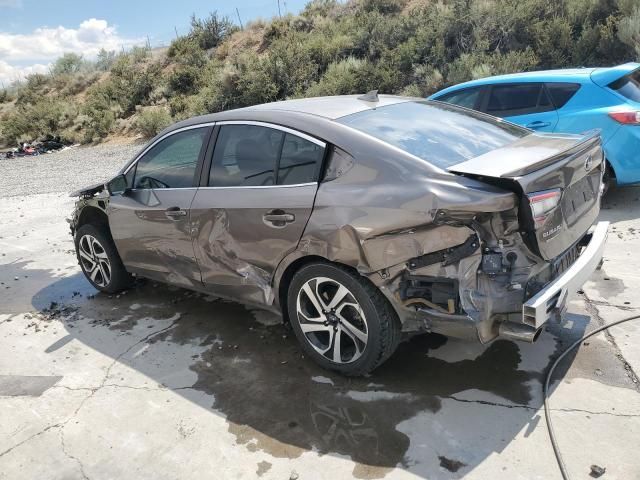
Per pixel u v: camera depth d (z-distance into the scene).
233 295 3.92
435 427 2.90
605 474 2.47
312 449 2.84
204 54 26.44
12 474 2.88
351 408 3.14
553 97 6.36
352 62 17.69
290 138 3.48
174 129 4.27
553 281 2.86
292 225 3.29
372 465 2.68
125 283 5.14
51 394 3.59
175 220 4.05
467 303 2.79
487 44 15.15
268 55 20.62
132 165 4.57
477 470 2.58
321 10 25.44
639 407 2.89
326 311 3.38
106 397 3.50
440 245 2.79
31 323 4.79
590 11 14.02
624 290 4.20
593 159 3.33
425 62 16.25
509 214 2.72
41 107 27.31
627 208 6.20
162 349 4.07
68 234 7.84
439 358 3.55
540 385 3.17
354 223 3.01
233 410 3.24
